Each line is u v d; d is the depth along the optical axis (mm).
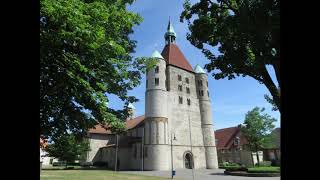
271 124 65000
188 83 82375
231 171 47781
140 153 74250
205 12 12945
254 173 41906
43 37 10148
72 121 15195
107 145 91375
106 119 13977
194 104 81688
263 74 10203
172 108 76312
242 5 9586
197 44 13062
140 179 34000
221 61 12141
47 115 14320
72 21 9977
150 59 16484
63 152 57062
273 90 10055
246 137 65625
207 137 80750
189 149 76188
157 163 69250
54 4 9484
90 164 81125
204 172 56719
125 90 16453
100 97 12602
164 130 72188
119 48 12211
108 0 14312
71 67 11578
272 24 8133
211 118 83250
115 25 13281
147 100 74125
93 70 13031
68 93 13000
